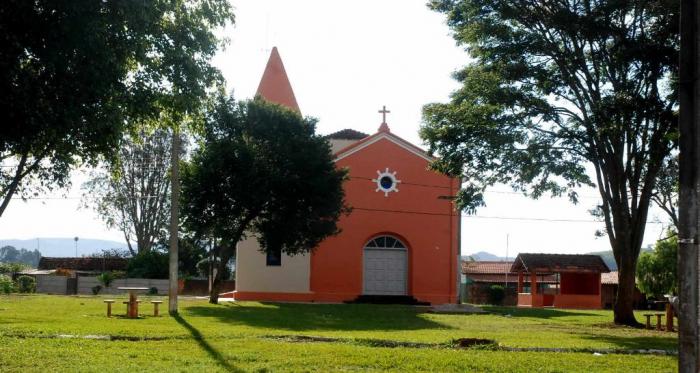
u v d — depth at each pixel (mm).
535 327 23469
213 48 14180
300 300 39438
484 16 24219
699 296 6258
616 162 24469
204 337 16609
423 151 41125
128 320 21906
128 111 13148
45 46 10867
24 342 14672
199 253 60750
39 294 46750
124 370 11133
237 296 39438
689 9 6480
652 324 26281
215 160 31719
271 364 12016
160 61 13523
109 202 58156
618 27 22203
